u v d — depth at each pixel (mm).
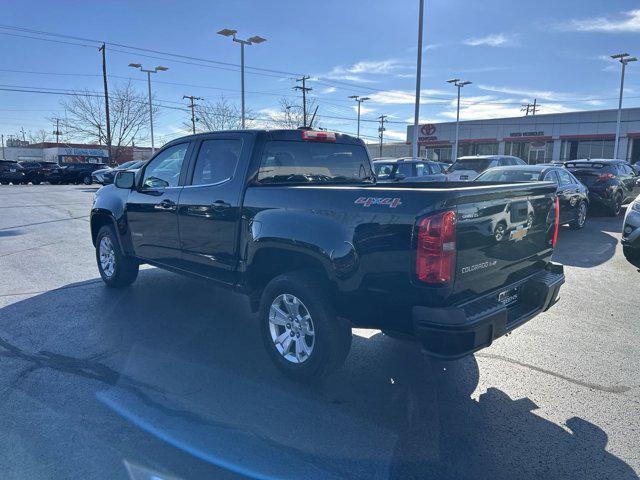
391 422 3400
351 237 3500
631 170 15234
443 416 3486
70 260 8430
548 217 4305
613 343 4824
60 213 15602
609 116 46062
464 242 3279
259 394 3775
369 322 3570
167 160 5371
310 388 3889
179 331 5074
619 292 6578
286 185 4465
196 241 4879
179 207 5020
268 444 3125
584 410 3568
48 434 3188
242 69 28688
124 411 3486
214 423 3357
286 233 3883
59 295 6285
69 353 4480
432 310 3160
